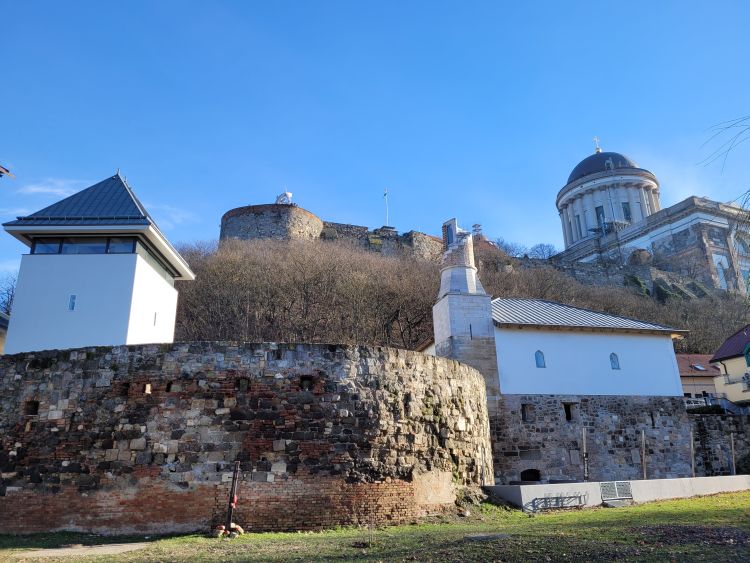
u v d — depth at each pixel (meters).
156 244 24.23
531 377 26.03
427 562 9.54
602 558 9.27
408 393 16.38
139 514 13.68
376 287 47.00
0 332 24.53
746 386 34.06
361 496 14.62
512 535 11.87
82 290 22.23
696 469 27.75
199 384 14.74
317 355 15.49
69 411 14.76
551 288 58.22
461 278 27.48
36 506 13.99
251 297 44.19
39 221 22.86
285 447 14.51
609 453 26.03
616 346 27.81
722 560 8.87
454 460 17.17
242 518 13.75
